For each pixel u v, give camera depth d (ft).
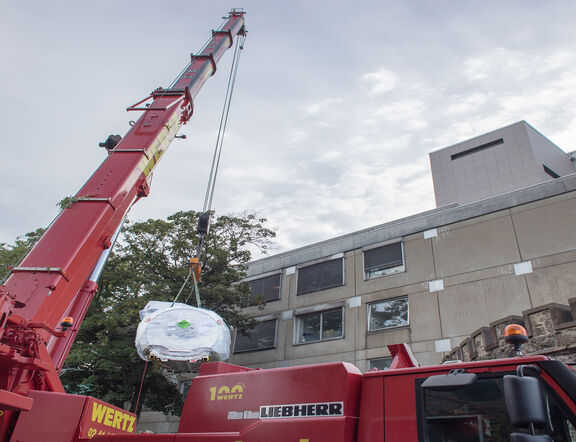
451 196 150.00
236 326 74.43
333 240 82.33
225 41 46.68
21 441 20.03
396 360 17.89
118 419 23.40
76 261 23.21
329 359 70.85
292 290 82.64
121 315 62.59
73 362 60.95
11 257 70.44
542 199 61.21
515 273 59.16
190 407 19.90
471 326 59.67
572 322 32.55
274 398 17.49
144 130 32.07
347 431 15.25
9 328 19.08
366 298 71.77
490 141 148.97
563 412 12.13
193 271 36.81
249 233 79.97
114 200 26.45
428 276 66.74
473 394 13.84
